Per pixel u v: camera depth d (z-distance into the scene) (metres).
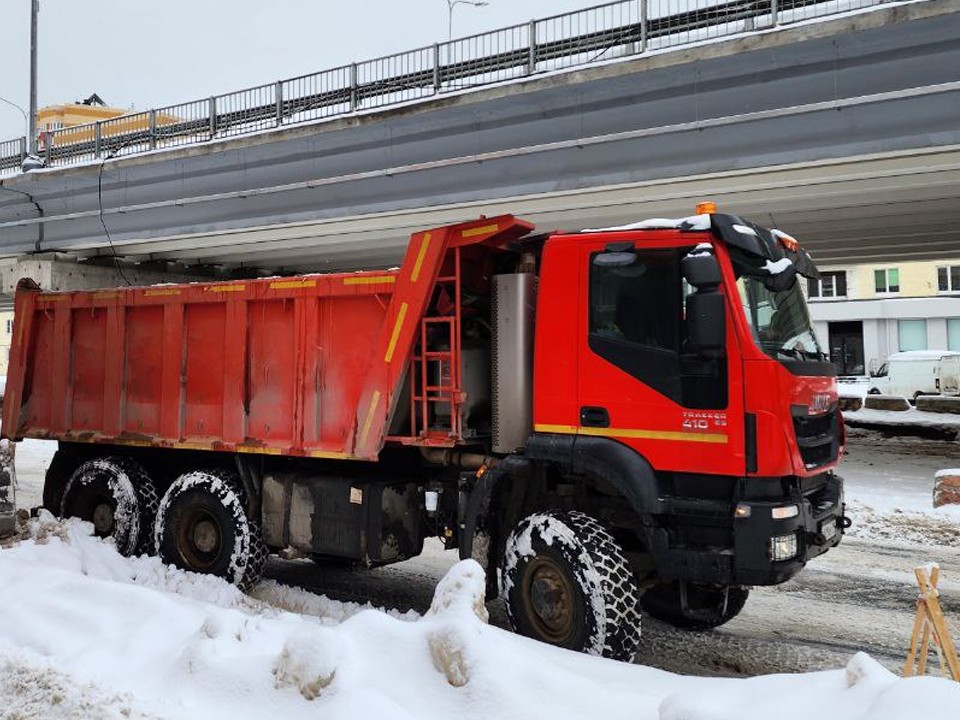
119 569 6.62
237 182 20.86
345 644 3.68
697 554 4.55
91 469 7.48
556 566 4.75
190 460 7.34
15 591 5.27
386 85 18.48
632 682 3.95
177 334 7.07
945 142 11.93
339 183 19.02
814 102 12.89
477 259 5.79
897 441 18.80
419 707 3.48
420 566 7.87
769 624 6.09
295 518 6.30
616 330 4.89
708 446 4.55
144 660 4.29
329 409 6.14
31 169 24.50
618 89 14.81
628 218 17.77
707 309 4.46
